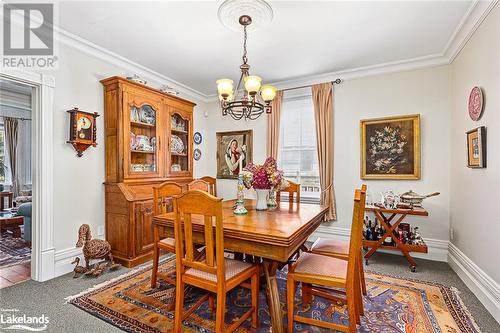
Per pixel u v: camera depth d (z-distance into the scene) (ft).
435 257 10.16
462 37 8.32
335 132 12.10
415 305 6.68
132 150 10.23
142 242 9.58
